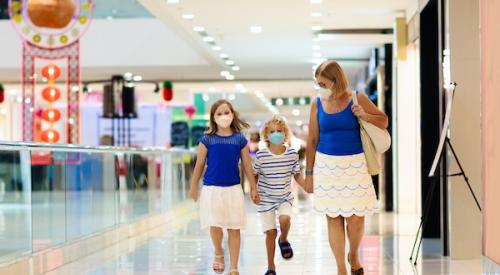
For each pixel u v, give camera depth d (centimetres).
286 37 1972
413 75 1638
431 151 1202
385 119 664
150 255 972
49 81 2580
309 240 1130
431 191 904
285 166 751
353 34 1845
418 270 824
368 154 669
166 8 1573
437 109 1206
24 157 804
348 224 676
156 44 2809
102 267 870
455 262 888
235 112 748
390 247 1041
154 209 1420
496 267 582
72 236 959
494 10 595
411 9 1532
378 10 1595
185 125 3678
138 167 1311
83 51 2836
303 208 1819
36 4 1747
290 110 4750
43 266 837
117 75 2992
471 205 912
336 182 664
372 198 673
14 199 768
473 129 917
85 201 1016
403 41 1623
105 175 1113
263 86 3359
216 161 736
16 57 2850
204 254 975
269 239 756
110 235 1102
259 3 1516
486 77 623
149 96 3691
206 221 732
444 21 955
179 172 1708
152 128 3750
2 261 736
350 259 685
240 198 739
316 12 1614
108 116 3089
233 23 1756
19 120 4003
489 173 610
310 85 3284
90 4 2397
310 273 807
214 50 2248
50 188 884
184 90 3659
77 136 2683
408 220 1475
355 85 2969
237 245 748
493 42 598
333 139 667
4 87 3341
